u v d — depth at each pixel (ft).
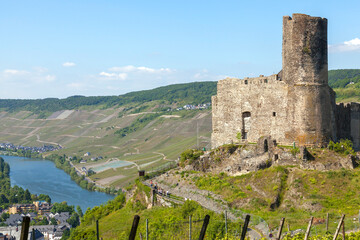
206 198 230.68
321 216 201.46
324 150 246.88
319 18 253.03
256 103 266.57
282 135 256.73
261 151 255.70
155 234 192.85
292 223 195.11
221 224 183.73
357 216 197.06
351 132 291.99
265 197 225.76
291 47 254.06
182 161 279.08
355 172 231.91
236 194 231.09
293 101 252.83
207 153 269.64
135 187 300.40
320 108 251.39
